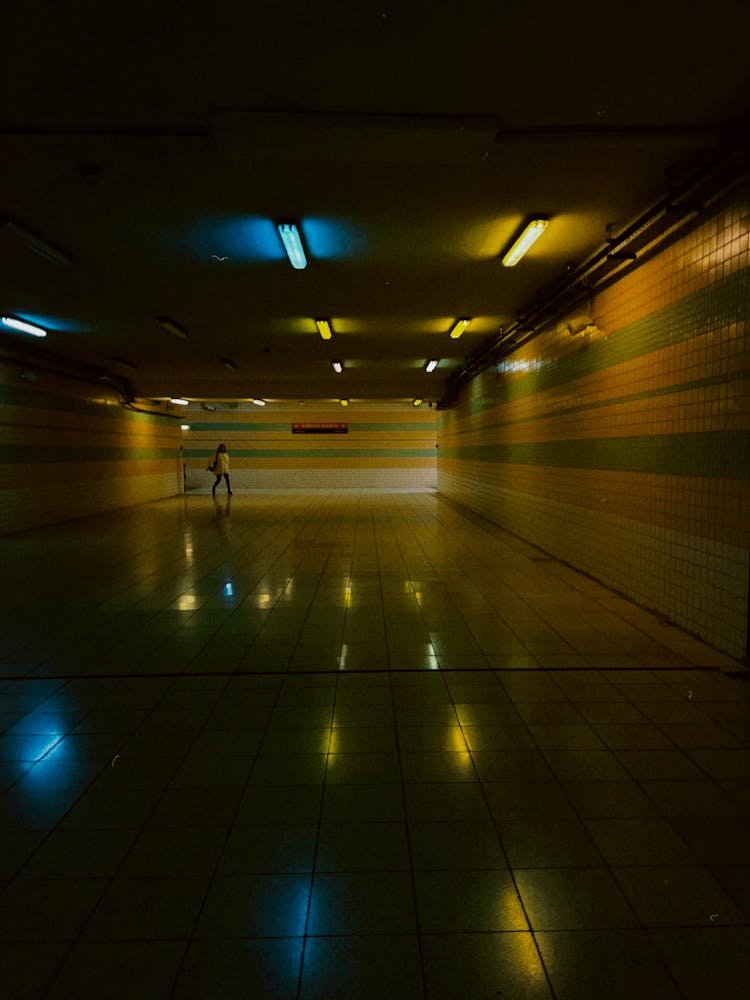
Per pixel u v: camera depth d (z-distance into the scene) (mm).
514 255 5223
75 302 7074
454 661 3904
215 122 3121
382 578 6438
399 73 2816
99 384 13141
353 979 1579
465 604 5324
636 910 1809
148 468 16234
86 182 3885
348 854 2070
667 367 4555
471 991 1540
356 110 3111
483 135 3242
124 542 9047
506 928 1743
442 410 17578
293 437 22547
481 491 12273
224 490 21125
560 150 3533
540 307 6793
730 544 3816
